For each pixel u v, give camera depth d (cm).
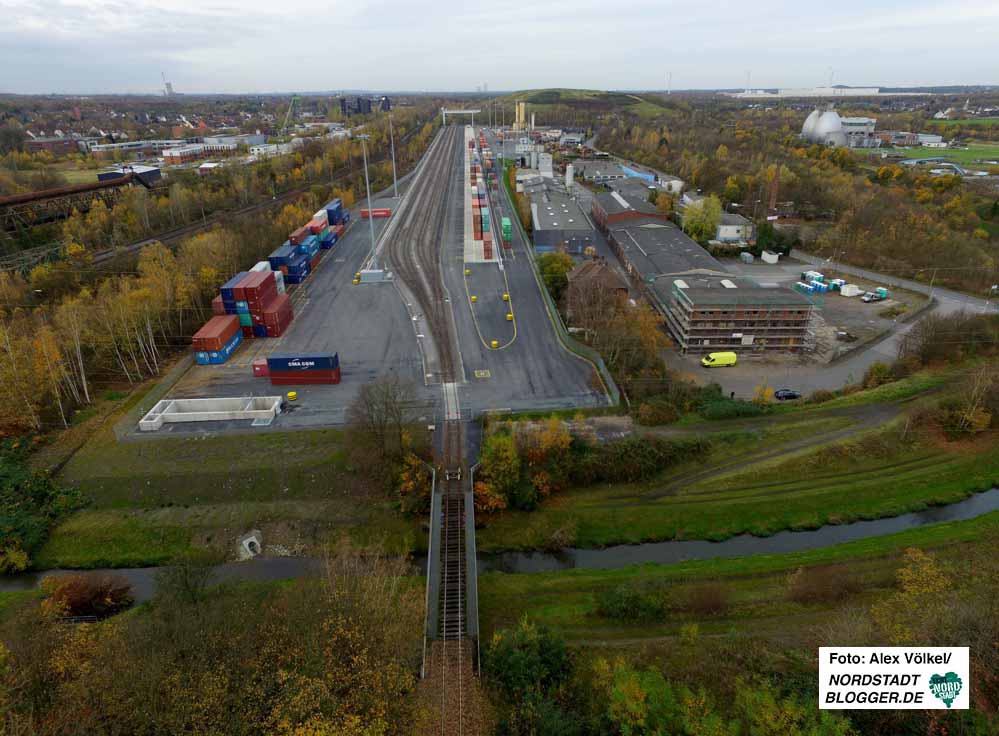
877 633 4344
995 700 3703
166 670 3766
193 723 3466
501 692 4259
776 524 6600
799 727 3691
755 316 9606
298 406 8050
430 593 5256
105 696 3606
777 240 15150
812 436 7681
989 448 7612
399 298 11906
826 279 13188
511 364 9150
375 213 18750
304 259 13138
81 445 7394
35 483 6700
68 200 15238
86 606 5475
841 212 17488
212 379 8825
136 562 6141
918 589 4544
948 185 19362
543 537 6347
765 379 9088
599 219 17762
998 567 4788
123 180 16425
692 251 13700
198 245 11856
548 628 4956
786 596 5422
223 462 6962
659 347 9425
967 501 7019
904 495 6994
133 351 9169
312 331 10469
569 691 4278
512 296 11912
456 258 14375
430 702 4172
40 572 6066
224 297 9875
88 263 12194
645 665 4488
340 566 5438
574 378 8706
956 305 11838
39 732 3434
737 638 4825
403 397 7525
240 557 6169
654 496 6850
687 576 5719
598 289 10188
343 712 3559
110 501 6625
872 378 8850
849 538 6475
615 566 6066
